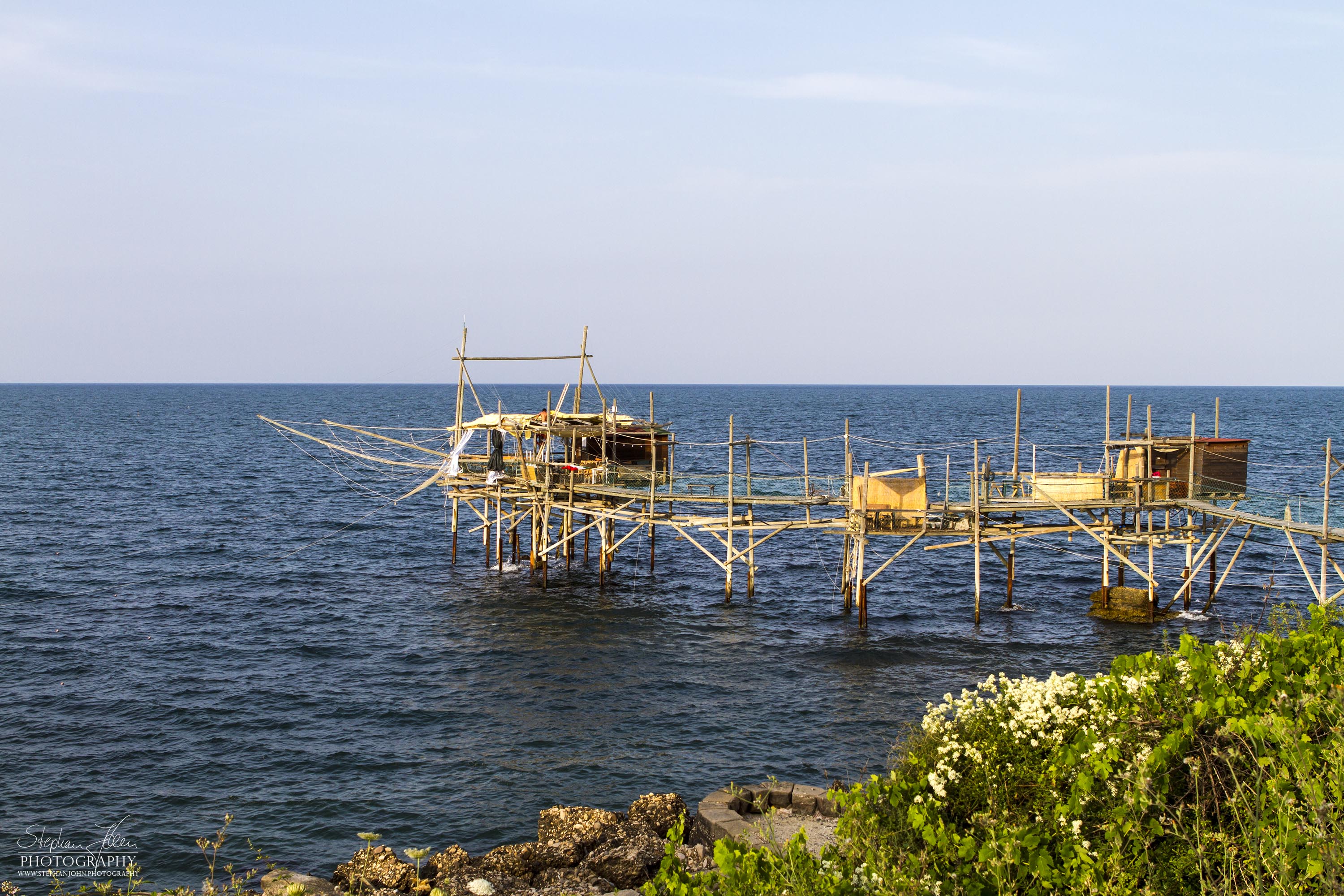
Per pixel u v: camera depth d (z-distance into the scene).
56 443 106.44
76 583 39.97
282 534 53.31
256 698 26.98
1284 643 12.45
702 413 180.88
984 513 37.16
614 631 34.25
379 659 30.78
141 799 20.83
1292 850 8.27
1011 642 32.81
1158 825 9.48
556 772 22.33
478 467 45.19
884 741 24.16
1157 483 36.53
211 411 188.00
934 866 10.42
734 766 22.66
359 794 21.22
